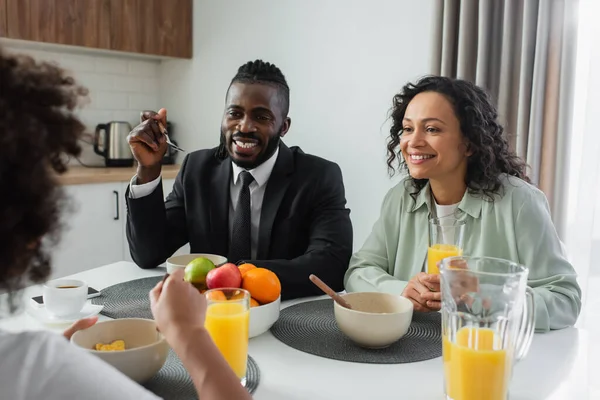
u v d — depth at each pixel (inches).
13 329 43.4
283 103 66.6
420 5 97.6
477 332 32.1
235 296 38.0
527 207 54.5
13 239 20.6
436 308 47.3
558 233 80.7
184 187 70.9
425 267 58.9
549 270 52.8
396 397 34.2
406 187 62.6
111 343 36.7
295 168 68.8
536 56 79.0
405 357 40.0
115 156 124.6
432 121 54.9
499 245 55.6
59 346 20.4
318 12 112.7
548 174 81.2
